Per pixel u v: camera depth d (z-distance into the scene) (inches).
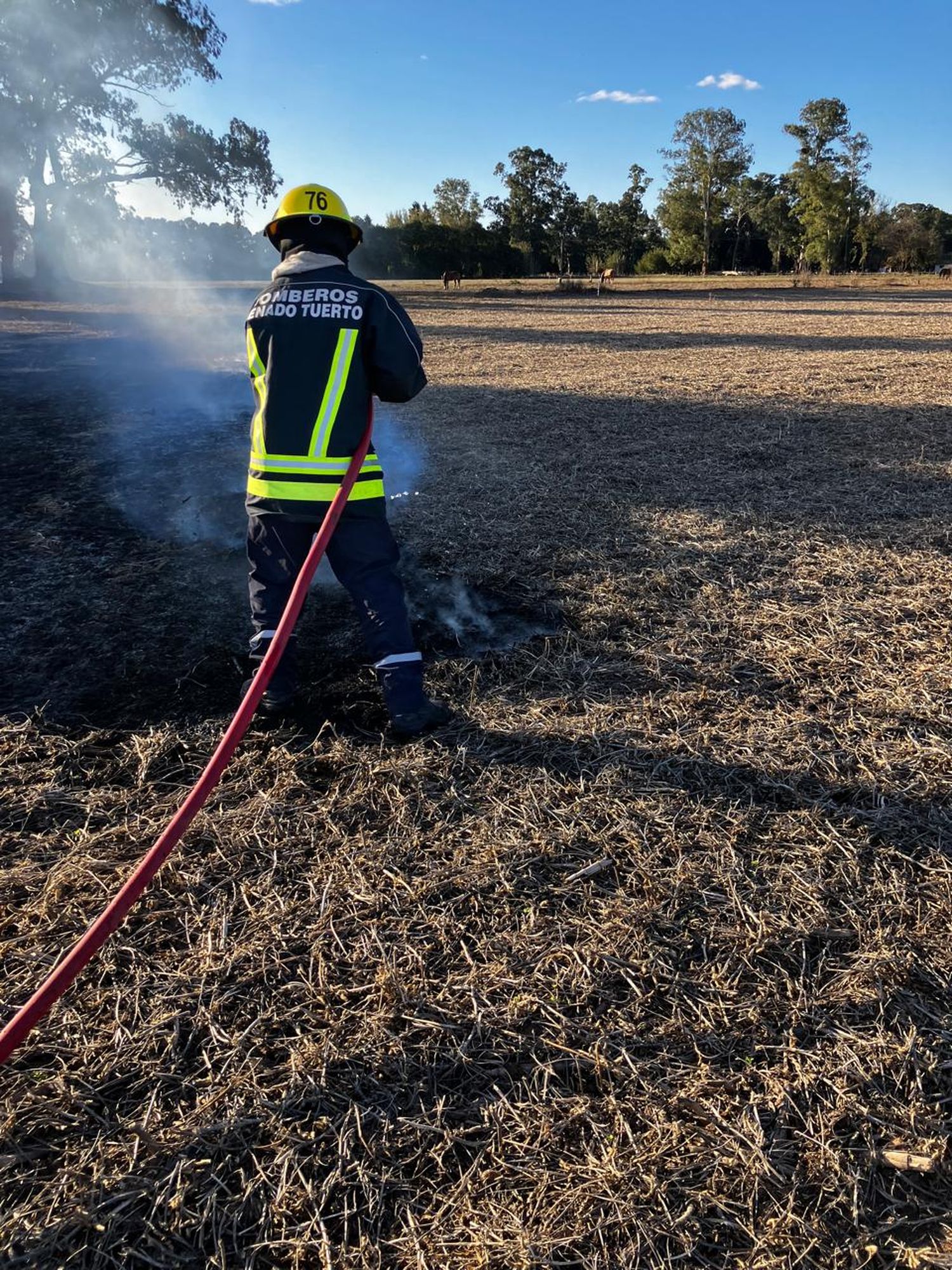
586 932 86.6
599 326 817.5
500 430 310.7
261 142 1508.4
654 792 106.9
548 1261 59.2
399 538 197.5
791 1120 68.5
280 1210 62.5
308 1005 78.9
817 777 109.6
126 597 163.9
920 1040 74.6
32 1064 73.7
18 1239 60.2
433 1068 72.8
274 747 117.9
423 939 86.1
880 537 193.3
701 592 166.1
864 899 90.0
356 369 109.9
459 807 105.0
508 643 147.8
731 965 82.6
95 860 96.0
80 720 124.3
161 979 81.7
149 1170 65.0
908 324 797.2
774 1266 59.2
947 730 118.9
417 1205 62.9
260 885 93.3
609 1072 72.2
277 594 118.3
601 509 216.4
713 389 399.2
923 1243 61.0
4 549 187.9
